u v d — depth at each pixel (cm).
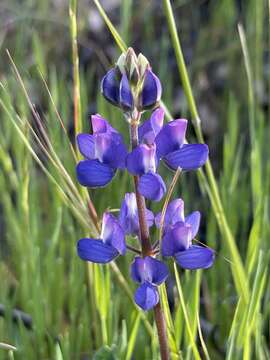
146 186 28
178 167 29
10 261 49
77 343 40
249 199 49
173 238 29
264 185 44
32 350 40
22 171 43
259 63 54
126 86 28
